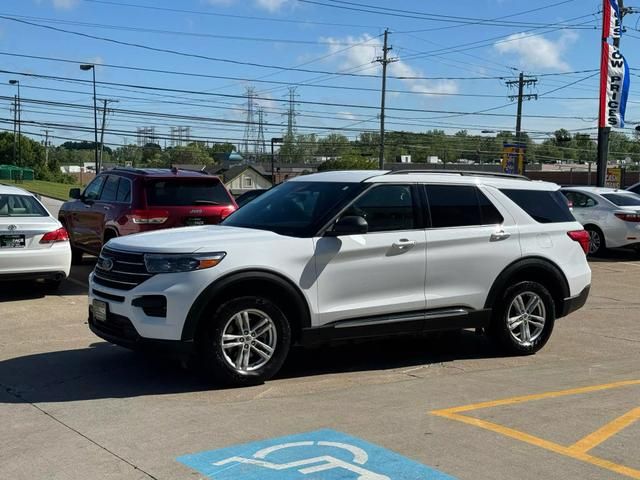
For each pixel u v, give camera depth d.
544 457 4.59
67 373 6.56
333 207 6.58
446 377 6.70
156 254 5.96
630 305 11.10
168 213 10.89
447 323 7.06
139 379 6.38
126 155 123.75
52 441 4.82
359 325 6.55
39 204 10.86
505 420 5.33
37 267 10.09
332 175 7.19
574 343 8.39
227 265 5.96
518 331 7.61
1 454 4.59
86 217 12.68
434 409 5.60
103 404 5.66
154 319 5.88
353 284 6.54
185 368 6.76
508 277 7.35
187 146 124.44
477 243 7.17
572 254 7.86
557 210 7.90
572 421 5.32
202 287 5.87
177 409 5.54
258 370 6.19
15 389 6.06
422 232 6.89
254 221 6.94
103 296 6.32
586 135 71.56
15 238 9.97
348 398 5.91
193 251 5.94
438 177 7.21
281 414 5.43
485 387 6.31
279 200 7.13
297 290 6.26
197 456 4.55
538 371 6.99
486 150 102.75
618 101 25.14
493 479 4.23
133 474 4.27
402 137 102.25
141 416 5.36
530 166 102.75
